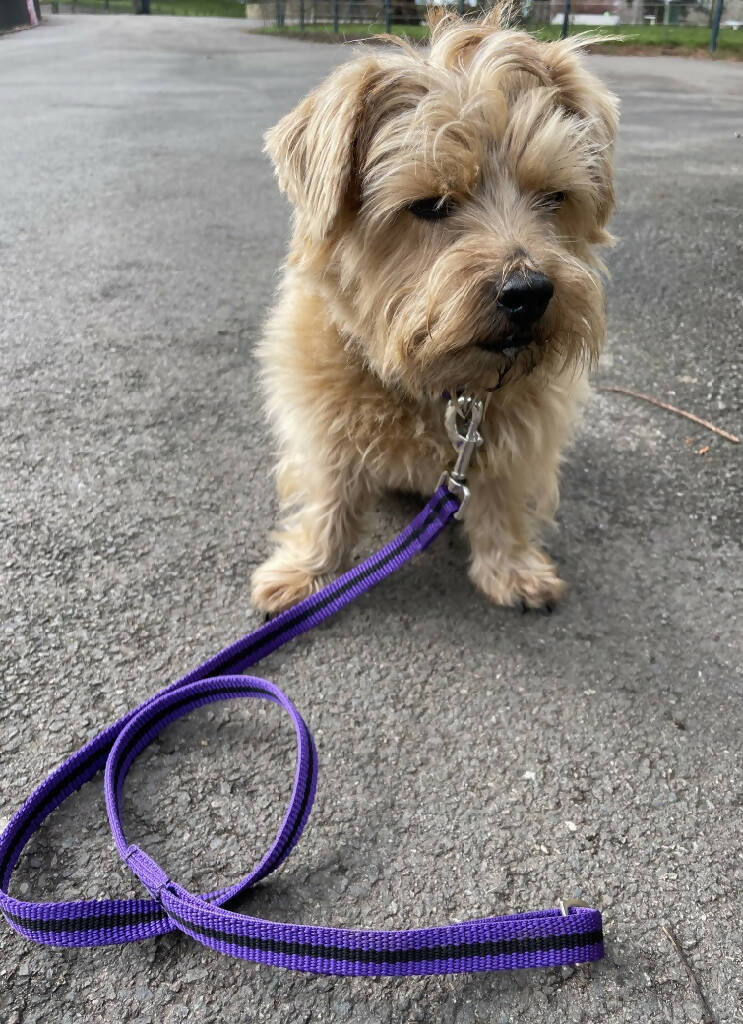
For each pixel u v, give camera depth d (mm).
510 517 482
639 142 1596
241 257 994
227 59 3381
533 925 290
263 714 404
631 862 337
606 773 375
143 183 1325
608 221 497
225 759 380
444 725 398
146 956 302
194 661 432
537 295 381
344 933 281
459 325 387
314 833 348
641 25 4133
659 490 574
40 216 1149
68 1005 286
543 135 409
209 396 681
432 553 522
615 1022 285
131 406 664
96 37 4844
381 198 405
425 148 392
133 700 407
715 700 413
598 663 435
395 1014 286
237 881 331
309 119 431
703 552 517
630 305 859
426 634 455
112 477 576
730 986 295
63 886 326
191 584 486
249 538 526
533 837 347
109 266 962
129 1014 284
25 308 844
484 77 413
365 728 396
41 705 401
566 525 540
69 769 351
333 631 455
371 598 481
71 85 2551
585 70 464
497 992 294
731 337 788
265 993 292
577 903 307
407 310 405
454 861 338
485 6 504
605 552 517
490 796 364
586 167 445
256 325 810
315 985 295
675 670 431
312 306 459
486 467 460
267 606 468
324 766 377
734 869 334
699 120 1841
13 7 5684
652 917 317
